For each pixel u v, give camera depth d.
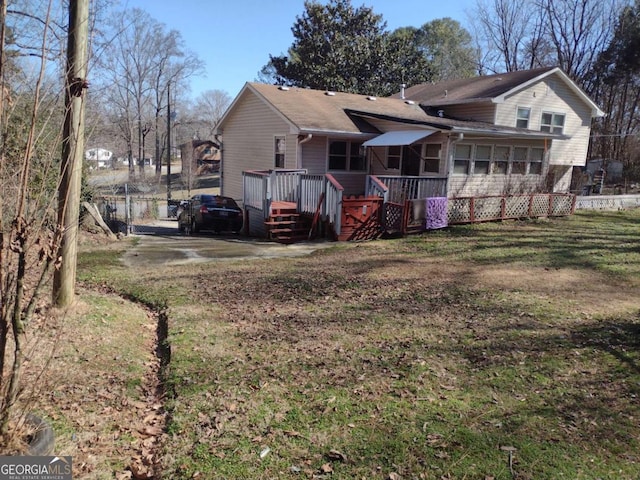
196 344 5.28
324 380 4.45
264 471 3.07
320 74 34.12
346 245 12.45
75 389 3.98
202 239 14.08
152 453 3.30
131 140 44.09
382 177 14.28
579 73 34.12
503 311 6.79
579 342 5.55
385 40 36.94
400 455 3.26
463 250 11.73
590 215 18.31
